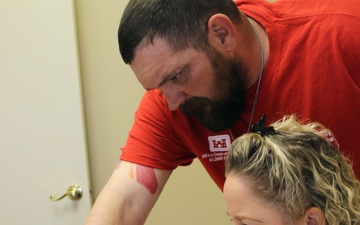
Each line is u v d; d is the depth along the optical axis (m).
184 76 0.98
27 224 2.02
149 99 1.27
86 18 1.96
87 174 1.97
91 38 1.97
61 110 1.92
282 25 1.11
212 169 1.27
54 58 1.89
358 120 1.09
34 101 1.92
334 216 0.91
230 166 0.96
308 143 0.94
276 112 1.12
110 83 2.01
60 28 1.87
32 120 1.94
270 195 0.90
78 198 1.98
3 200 2.01
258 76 1.11
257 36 1.10
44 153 1.96
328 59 1.07
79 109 1.92
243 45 1.05
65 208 2.00
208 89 1.02
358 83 1.07
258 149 0.94
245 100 1.11
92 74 2.00
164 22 0.94
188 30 0.95
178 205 2.11
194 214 2.12
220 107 1.09
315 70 1.08
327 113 1.08
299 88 1.09
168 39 0.94
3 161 1.98
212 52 0.98
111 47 1.98
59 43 1.88
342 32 1.07
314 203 0.90
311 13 1.11
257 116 1.13
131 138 1.29
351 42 1.06
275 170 0.90
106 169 2.09
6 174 1.99
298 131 0.97
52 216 2.01
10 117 1.94
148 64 0.95
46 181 1.98
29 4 1.86
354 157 1.12
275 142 0.94
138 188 1.24
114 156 2.07
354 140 1.11
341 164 0.97
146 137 1.26
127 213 1.22
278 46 1.10
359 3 1.10
